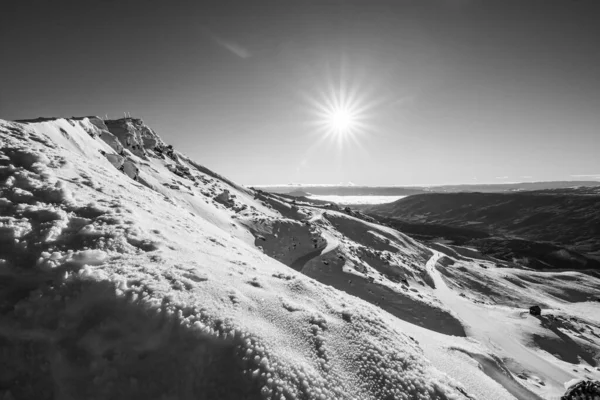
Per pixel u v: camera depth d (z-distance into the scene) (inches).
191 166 4264.3
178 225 451.2
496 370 598.2
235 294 256.2
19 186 315.0
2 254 213.8
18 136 474.0
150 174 2482.8
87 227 279.4
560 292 4320.9
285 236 2527.1
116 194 425.4
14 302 186.7
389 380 237.0
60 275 204.8
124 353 175.9
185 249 330.6
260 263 462.3
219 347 189.2
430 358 390.3
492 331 1987.0
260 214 2933.1
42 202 300.7
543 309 3097.9
